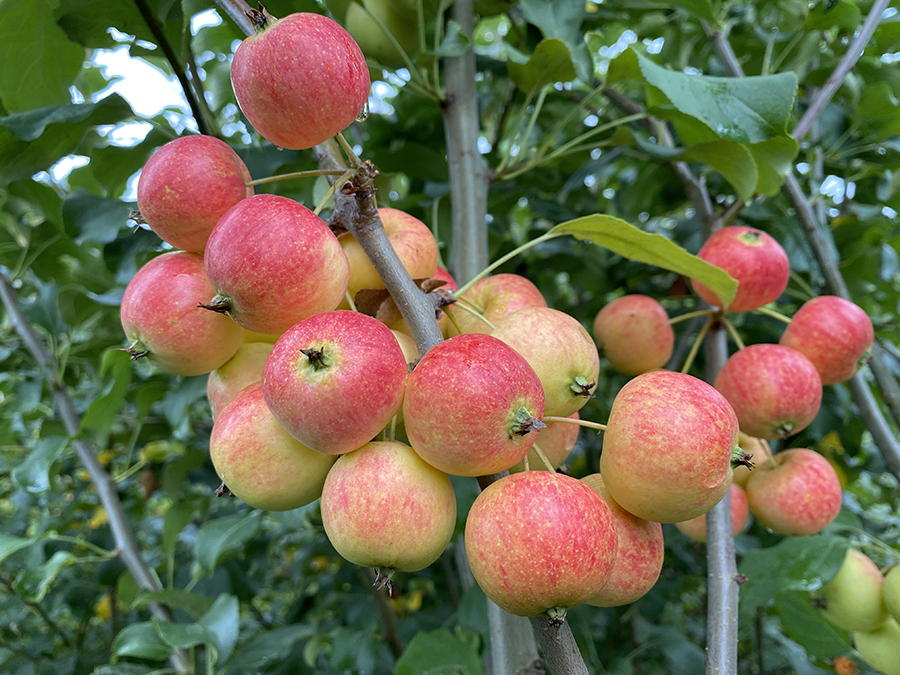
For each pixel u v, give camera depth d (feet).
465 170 1.04
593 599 0.62
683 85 0.80
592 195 1.80
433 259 0.73
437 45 1.06
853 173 1.53
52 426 1.49
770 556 0.98
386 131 1.50
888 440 1.07
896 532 1.70
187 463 1.51
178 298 0.64
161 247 1.06
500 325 0.65
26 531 2.00
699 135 0.96
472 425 0.50
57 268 1.43
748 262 0.94
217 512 1.96
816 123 1.37
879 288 1.44
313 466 0.61
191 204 0.62
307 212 0.59
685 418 0.55
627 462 0.56
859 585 0.98
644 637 1.67
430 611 1.83
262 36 0.54
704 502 0.55
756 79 0.82
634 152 1.50
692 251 1.53
